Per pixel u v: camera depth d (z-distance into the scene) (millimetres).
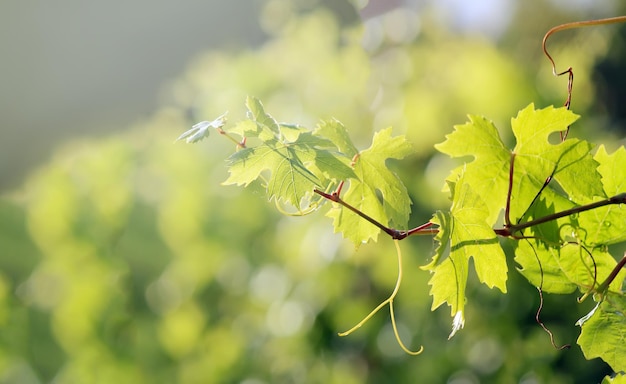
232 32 7613
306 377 5211
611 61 5805
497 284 1822
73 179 5805
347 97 5301
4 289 5707
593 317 1890
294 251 5055
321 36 5582
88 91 7121
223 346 5527
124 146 5914
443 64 5203
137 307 5641
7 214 5801
